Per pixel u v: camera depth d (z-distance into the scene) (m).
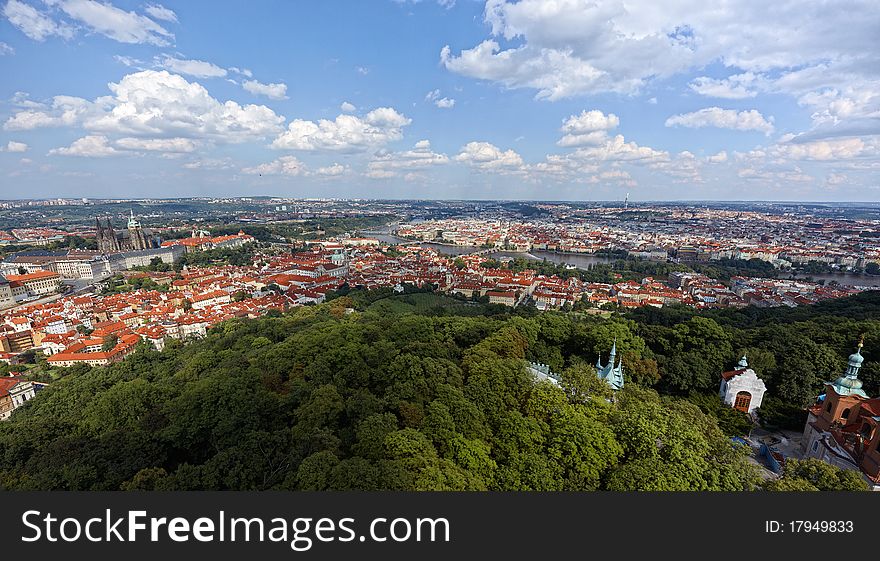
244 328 189.50
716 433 82.69
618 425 78.12
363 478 57.06
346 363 107.50
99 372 159.88
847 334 136.00
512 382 89.81
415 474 59.53
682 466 68.06
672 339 141.75
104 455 77.00
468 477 61.69
